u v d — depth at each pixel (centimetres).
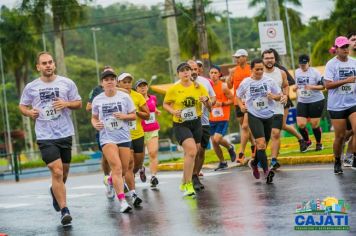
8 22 9825
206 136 2048
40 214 1884
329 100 1980
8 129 11156
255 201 1698
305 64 2627
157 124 2342
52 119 1639
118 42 19788
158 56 17388
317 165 2359
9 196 2492
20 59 9925
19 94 10219
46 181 3362
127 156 1761
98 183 2708
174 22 5550
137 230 1471
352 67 1939
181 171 2864
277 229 1320
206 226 1427
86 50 19338
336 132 1991
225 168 2620
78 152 7206
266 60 2252
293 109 3922
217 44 10138
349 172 2048
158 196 2014
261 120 2027
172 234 1381
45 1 8719
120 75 2019
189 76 1895
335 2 11006
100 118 1734
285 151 2775
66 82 1664
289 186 1902
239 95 2048
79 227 1593
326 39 11138
